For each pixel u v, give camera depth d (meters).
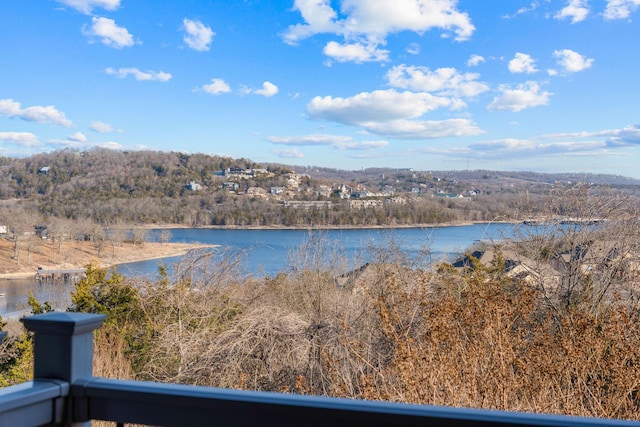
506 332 4.54
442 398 4.14
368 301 6.68
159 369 7.15
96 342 7.25
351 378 5.46
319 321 6.92
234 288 8.65
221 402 1.33
